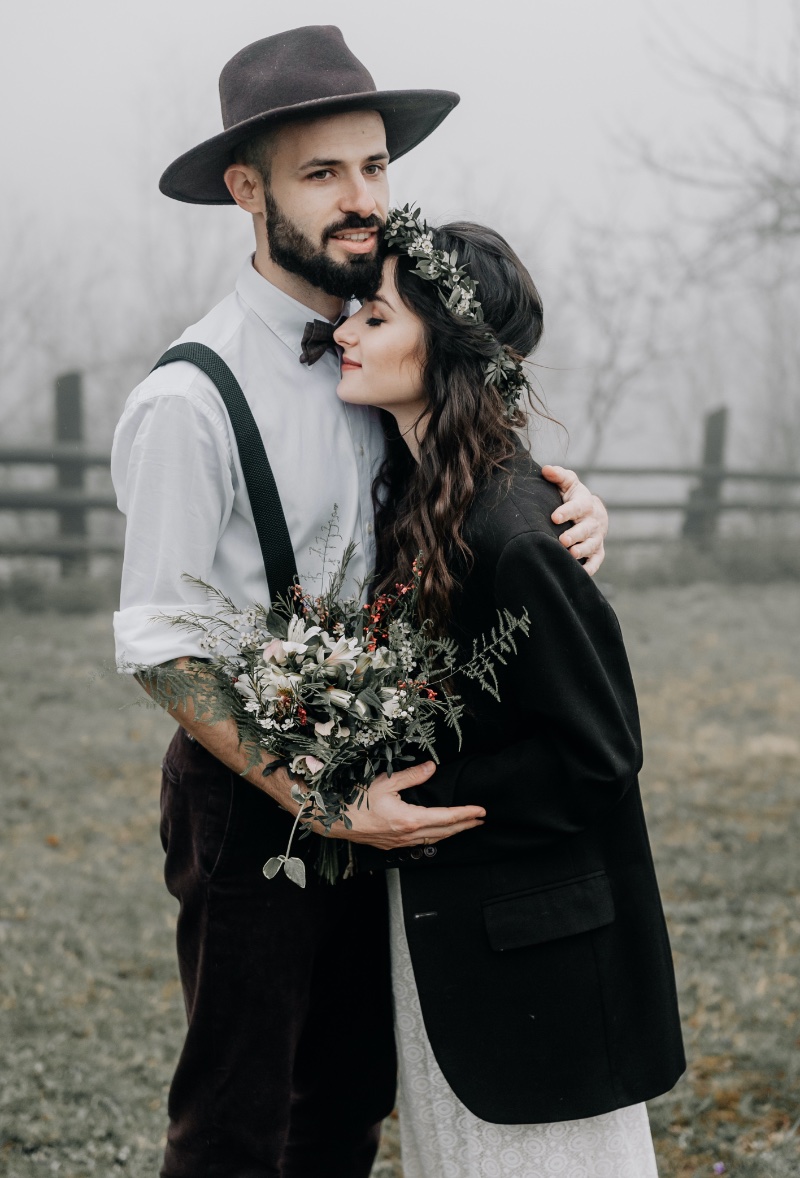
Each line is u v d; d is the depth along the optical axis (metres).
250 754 1.87
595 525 1.95
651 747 5.97
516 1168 1.96
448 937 1.93
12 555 9.41
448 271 1.91
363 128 1.90
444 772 1.93
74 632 8.15
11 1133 2.68
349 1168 2.28
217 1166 2.03
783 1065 2.96
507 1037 1.91
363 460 2.07
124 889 4.12
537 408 2.08
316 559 2.03
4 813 4.84
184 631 1.86
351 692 1.83
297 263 1.93
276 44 1.93
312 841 2.00
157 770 5.50
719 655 8.22
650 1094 1.94
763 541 11.84
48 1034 3.12
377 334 1.93
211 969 2.00
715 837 4.67
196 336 1.96
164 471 1.86
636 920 1.97
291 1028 2.03
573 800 1.85
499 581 1.84
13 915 3.88
